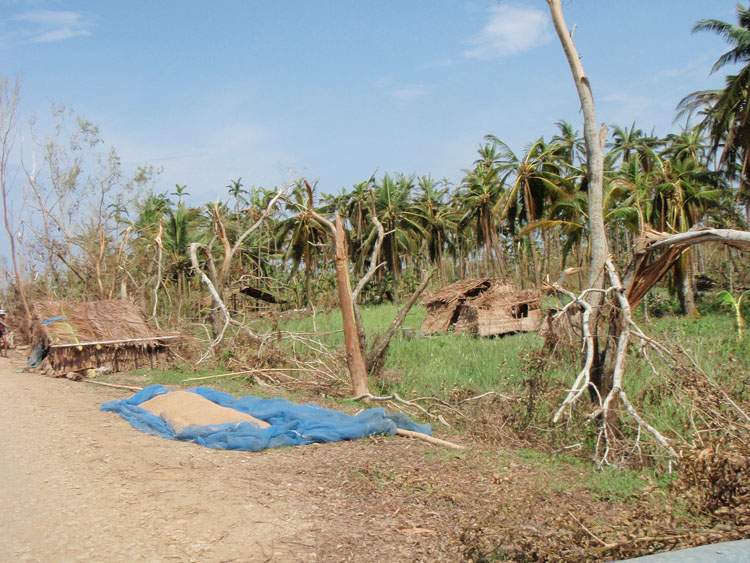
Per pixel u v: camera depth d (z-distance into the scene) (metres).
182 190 46.88
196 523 5.21
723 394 6.98
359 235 44.94
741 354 12.62
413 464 7.33
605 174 30.25
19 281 22.00
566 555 4.22
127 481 6.28
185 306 28.06
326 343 18.88
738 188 28.69
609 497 6.05
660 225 28.27
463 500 5.98
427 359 16.38
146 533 4.92
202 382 13.34
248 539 4.94
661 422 8.41
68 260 25.58
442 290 25.94
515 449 8.35
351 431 8.59
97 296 23.84
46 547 4.52
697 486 5.04
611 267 8.74
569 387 9.14
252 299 29.58
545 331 9.55
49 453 7.12
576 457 7.89
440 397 11.65
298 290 37.38
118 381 13.22
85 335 14.18
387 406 11.45
